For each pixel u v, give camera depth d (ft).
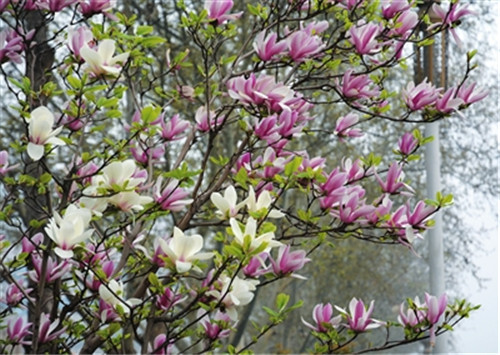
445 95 8.63
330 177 8.14
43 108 7.19
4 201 8.02
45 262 7.40
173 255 6.89
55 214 6.98
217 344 8.45
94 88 7.40
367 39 8.63
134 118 8.73
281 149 8.41
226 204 7.28
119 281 7.59
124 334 8.23
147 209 7.59
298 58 8.43
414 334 8.26
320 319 8.42
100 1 8.14
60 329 8.07
